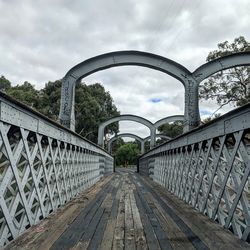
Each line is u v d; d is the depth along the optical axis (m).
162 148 9.73
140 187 9.24
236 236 3.22
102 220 4.05
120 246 2.88
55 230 3.45
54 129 4.49
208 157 4.19
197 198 4.92
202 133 4.48
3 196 2.71
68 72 8.28
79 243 2.96
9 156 2.79
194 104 8.04
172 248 2.83
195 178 5.09
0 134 2.62
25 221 3.39
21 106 3.02
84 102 33.84
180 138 6.44
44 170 3.99
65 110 7.89
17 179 2.99
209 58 17.05
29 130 3.33
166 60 8.40
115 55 8.48
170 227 3.66
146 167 18.25
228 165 3.32
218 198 3.76
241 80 16.73
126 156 50.78
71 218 4.15
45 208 4.32
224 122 3.43
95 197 6.55
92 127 33.91
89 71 8.34
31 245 2.87
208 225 3.76
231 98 16.95
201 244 2.95
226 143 3.52
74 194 6.55
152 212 4.70
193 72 8.23
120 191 7.94
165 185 9.09
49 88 33.72
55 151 4.74
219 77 16.98
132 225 3.77
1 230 2.76
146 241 3.06
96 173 11.60
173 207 5.20
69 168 5.95
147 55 8.47
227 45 16.80
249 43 16.59
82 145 7.49
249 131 2.89
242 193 2.96
